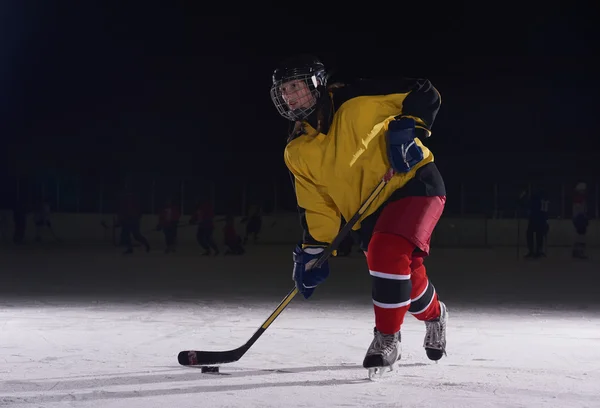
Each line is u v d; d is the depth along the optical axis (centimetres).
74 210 2783
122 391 381
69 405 351
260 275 1344
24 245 2475
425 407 346
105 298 916
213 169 3350
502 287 1127
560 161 3203
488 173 3173
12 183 2825
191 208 2820
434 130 3903
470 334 613
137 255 2022
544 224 1970
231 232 2073
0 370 438
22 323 666
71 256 1927
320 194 433
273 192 2836
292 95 415
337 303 872
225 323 675
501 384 400
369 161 414
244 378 417
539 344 554
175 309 796
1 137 3825
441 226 2650
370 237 432
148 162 3334
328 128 420
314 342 555
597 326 674
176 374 427
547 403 355
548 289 1092
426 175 413
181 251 2256
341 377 420
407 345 540
